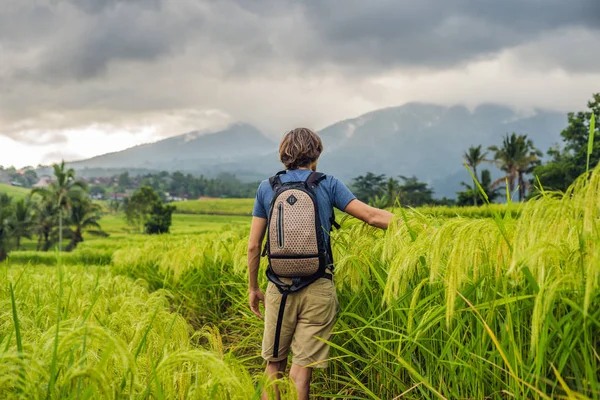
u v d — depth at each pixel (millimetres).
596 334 1794
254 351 4238
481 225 1943
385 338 2736
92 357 2086
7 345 1941
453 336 2135
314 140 2924
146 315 2932
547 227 1653
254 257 3021
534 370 1828
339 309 3061
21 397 1621
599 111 49938
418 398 2457
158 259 7605
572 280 1664
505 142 73312
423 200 109062
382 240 3004
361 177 139000
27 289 4273
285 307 2775
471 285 2111
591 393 1677
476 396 2066
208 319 5441
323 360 2766
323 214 2773
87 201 79188
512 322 1953
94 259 29188
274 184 2871
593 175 1492
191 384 2096
